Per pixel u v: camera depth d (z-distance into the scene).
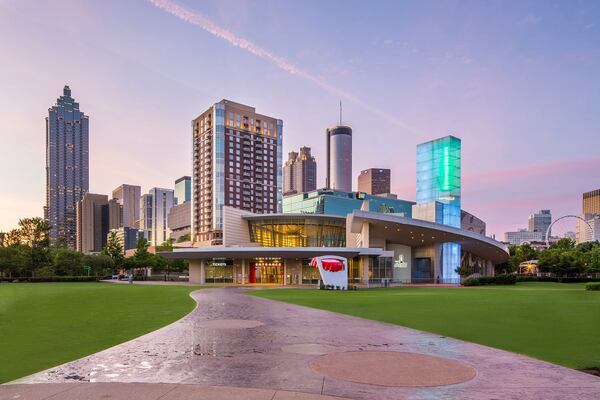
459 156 106.56
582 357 11.18
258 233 88.31
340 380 8.81
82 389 8.06
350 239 75.44
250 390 8.03
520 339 13.88
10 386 8.29
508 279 69.94
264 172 188.25
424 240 82.00
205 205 178.38
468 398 7.69
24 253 86.31
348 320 18.69
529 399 7.63
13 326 17.23
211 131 178.12
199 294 37.91
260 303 27.84
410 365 10.15
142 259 104.19
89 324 17.73
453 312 22.30
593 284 44.88
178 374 9.26
